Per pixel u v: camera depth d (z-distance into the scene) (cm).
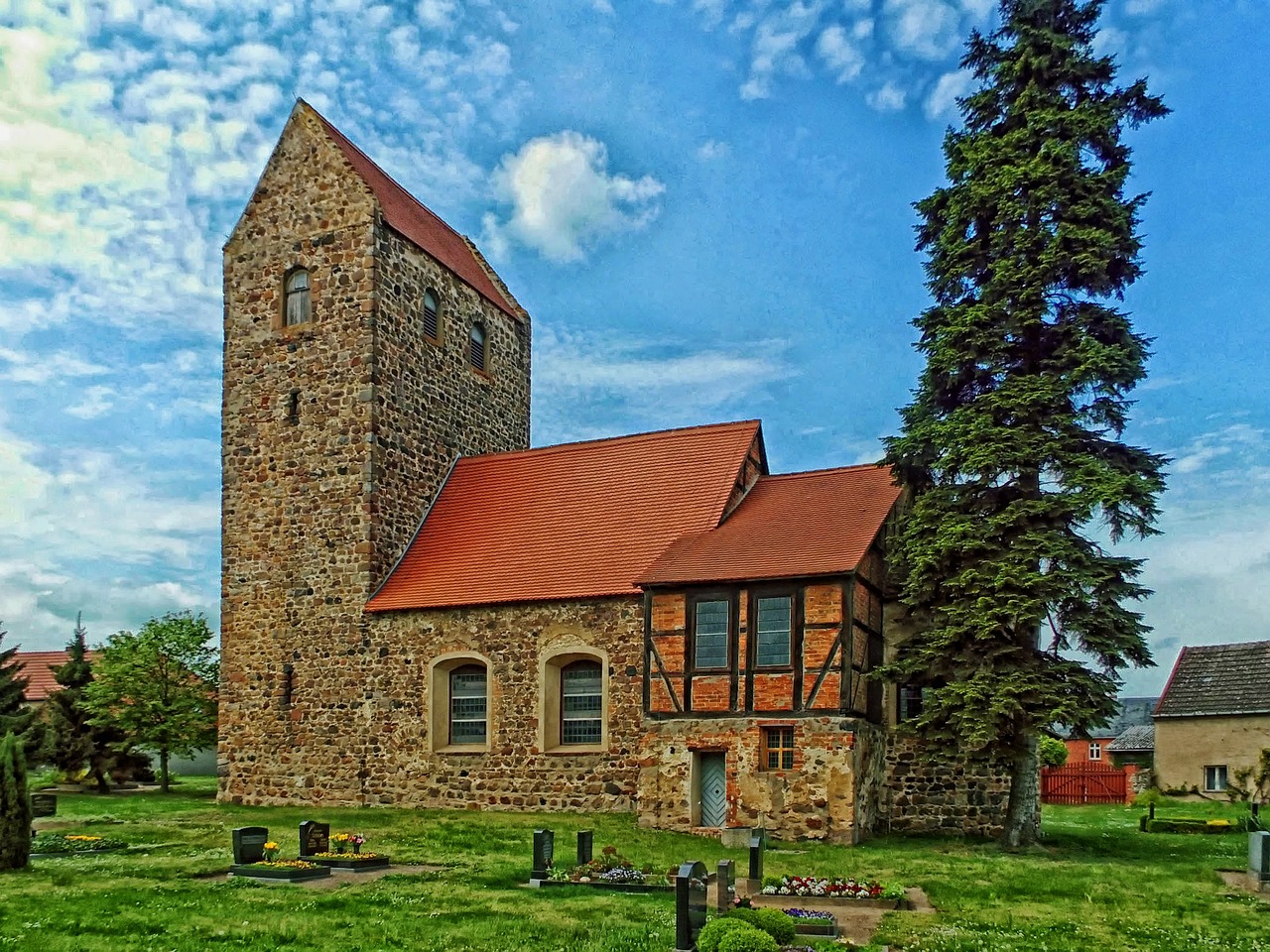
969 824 2342
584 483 2945
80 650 3806
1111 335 2155
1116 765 5144
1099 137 2175
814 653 2219
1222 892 1623
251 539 3008
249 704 2930
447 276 3288
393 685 2753
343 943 1241
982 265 2259
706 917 1289
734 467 2791
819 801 2166
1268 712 4056
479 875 1694
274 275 3092
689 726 2300
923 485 2356
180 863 1786
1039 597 2017
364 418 2914
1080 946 1271
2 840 1684
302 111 3116
